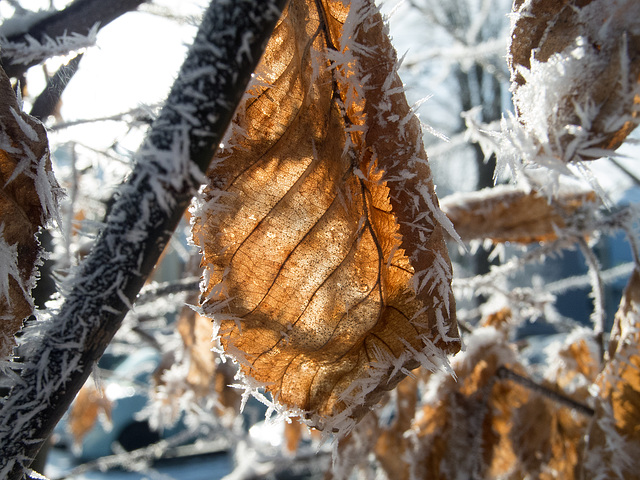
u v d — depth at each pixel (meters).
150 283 0.24
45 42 0.17
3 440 0.10
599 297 0.27
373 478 0.29
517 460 0.25
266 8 0.09
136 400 0.87
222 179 0.12
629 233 0.21
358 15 0.11
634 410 0.18
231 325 0.13
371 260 0.12
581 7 0.12
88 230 0.25
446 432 0.25
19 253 0.12
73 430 0.42
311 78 0.12
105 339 0.10
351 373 0.13
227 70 0.09
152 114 0.10
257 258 0.12
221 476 0.84
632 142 0.11
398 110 0.11
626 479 0.18
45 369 0.10
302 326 0.13
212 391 0.31
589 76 0.11
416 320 0.12
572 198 0.26
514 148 0.11
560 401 0.24
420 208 0.11
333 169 0.12
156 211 0.09
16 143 0.12
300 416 0.13
